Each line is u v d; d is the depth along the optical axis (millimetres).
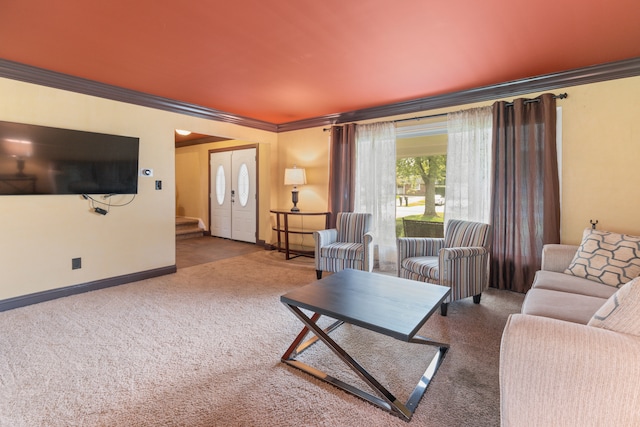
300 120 5152
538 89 3252
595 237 2434
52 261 3113
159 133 3934
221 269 4305
